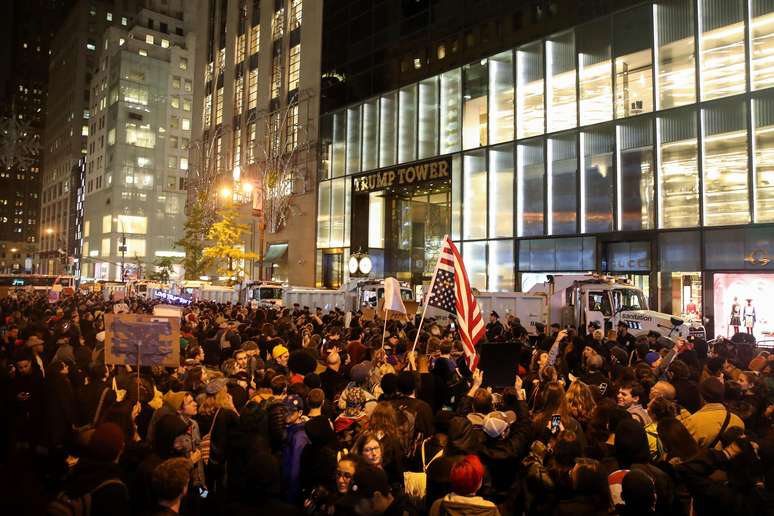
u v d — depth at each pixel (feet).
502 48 100.07
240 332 45.75
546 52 93.45
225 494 18.43
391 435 16.67
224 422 19.25
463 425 16.88
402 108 119.24
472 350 24.44
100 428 14.11
